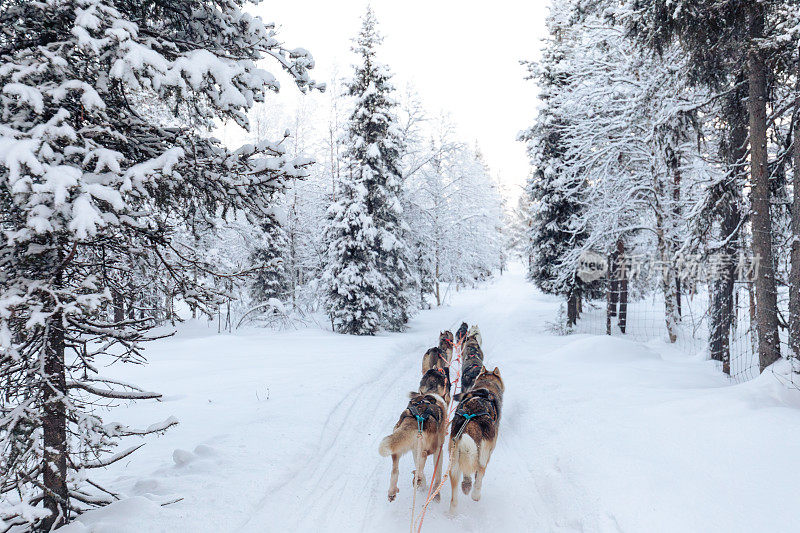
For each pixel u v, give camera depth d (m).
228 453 6.48
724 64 9.52
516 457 6.79
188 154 4.71
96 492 5.38
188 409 8.84
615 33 15.18
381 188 21.00
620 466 5.49
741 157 9.93
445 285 52.34
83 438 3.92
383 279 20.52
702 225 11.05
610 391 8.73
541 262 22.66
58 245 3.93
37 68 3.51
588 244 18.56
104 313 4.54
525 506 5.41
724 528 4.05
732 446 5.36
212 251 19.00
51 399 3.86
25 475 3.58
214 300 4.86
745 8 8.07
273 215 5.08
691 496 4.59
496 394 6.78
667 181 16.84
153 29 4.75
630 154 17.08
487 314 28.47
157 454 6.72
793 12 7.35
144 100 5.40
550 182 21.41
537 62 21.77
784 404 6.39
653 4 9.26
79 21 3.47
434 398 6.16
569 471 5.81
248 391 10.00
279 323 22.52
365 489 5.85
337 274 20.89
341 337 18.73
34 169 3.18
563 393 8.99
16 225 3.81
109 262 4.82
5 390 3.88
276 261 5.03
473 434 5.27
